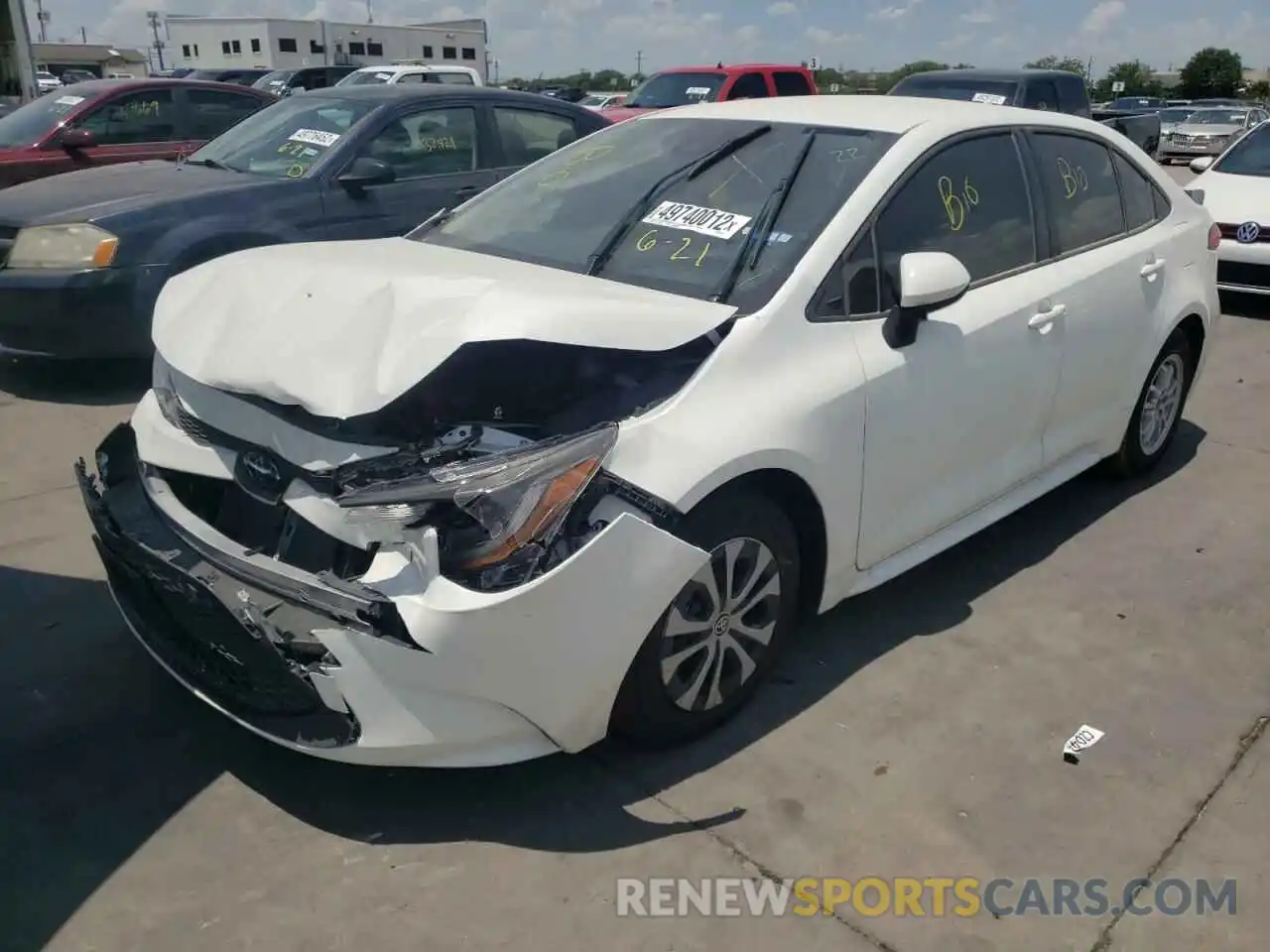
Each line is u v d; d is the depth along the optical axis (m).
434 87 7.16
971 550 4.28
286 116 7.09
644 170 3.67
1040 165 3.97
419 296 2.67
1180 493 4.89
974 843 2.69
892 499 3.32
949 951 2.38
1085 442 4.34
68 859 2.59
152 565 2.73
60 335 5.86
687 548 2.60
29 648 3.48
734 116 3.81
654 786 2.86
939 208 3.48
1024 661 3.48
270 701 2.70
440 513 2.42
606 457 2.54
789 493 3.03
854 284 3.16
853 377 3.06
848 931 2.42
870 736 3.08
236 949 2.34
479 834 2.68
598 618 2.51
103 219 5.84
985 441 3.66
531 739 2.62
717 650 2.93
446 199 6.93
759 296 3.00
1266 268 7.98
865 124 3.56
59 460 5.16
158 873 2.55
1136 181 4.55
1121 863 2.63
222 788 2.84
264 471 2.72
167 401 3.06
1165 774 2.95
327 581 2.43
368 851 2.63
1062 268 3.96
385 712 2.44
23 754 2.96
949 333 3.37
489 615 2.37
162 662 3.01
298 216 6.31
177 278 3.29
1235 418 5.96
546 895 2.50
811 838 2.70
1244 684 3.38
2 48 14.91
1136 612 3.81
